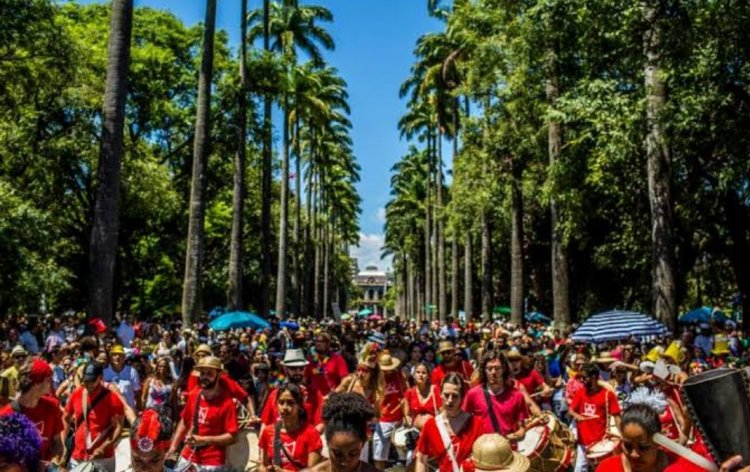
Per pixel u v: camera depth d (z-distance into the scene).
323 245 95.06
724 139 15.21
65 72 26.25
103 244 16.19
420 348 12.69
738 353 17.80
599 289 35.84
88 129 28.94
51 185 30.16
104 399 6.93
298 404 5.92
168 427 4.13
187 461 6.81
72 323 24.58
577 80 19.22
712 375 2.96
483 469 4.23
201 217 22.67
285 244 43.88
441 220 49.28
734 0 12.70
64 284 25.06
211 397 6.94
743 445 2.87
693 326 21.27
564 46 16.92
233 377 13.69
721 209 23.56
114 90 16.62
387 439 9.00
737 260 24.73
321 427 7.43
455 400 5.96
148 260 42.31
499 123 27.27
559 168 21.38
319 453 5.89
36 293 23.98
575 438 8.40
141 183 32.53
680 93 14.95
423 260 96.38
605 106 15.62
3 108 26.92
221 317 23.80
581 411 8.38
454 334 24.95
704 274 31.16
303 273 74.81
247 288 53.25
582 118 16.67
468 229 40.25
